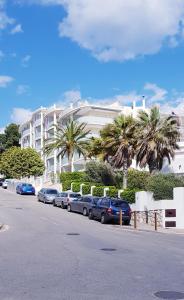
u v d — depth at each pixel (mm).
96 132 73250
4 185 74312
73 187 50562
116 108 76000
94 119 73125
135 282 10445
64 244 17953
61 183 57031
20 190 58938
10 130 112875
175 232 26625
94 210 32594
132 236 22984
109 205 30859
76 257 14352
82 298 8664
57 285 9875
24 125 107000
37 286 9742
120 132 48125
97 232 24141
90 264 12984
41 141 93000
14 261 13297
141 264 13281
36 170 78875
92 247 17297
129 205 34562
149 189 33844
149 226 30422
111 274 11422
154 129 46000
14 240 19094
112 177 49938
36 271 11625
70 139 61625
